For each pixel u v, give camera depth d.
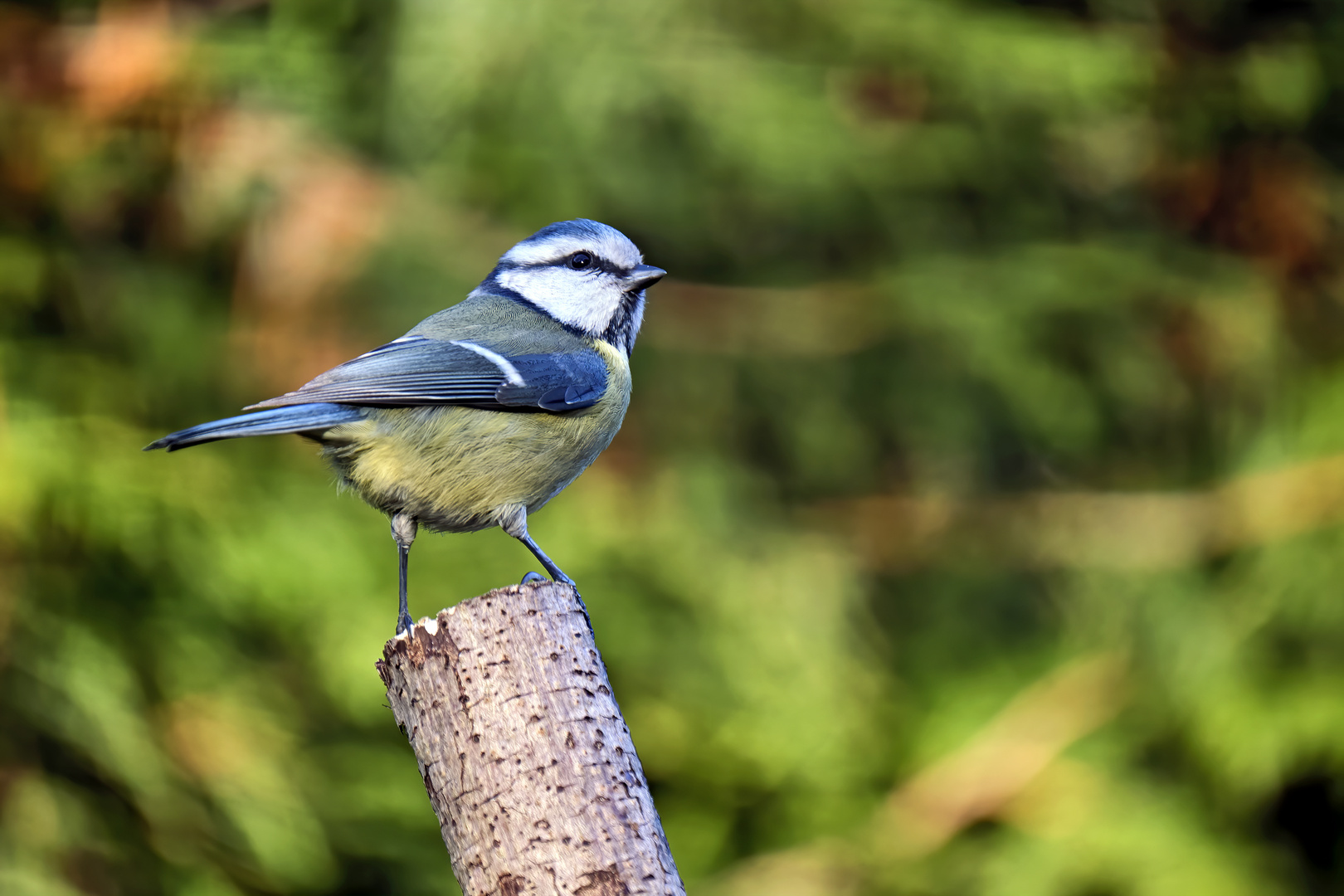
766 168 12.04
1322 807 11.83
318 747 10.02
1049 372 12.47
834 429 12.73
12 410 9.07
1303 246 12.80
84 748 9.06
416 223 10.99
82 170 10.35
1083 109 13.00
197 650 9.59
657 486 11.35
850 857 10.87
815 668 11.12
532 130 11.72
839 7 12.48
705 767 11.20
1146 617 11.99
